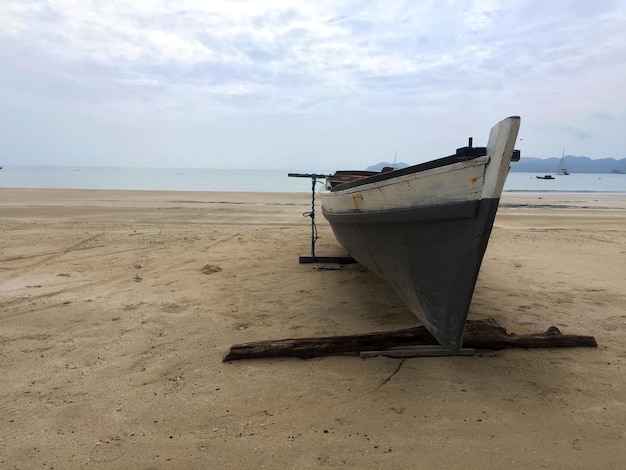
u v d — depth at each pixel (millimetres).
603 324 4457
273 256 7617
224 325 4348
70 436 2541
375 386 3164
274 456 2381
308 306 4973
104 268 6590
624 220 13859
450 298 3283
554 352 3748
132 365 3451
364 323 4457
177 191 28578
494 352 3730
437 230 3244
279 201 20609
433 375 3332
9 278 5949
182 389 3094
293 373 3354
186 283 5836
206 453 2402
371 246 4293
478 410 2844
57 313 4621
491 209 2854
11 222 11273
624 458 2359
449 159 3039
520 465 2309
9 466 2281
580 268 6973
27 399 2930
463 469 2281
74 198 20359
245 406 2883
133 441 2504
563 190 39469
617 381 3230
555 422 2703
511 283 6035
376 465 2312
